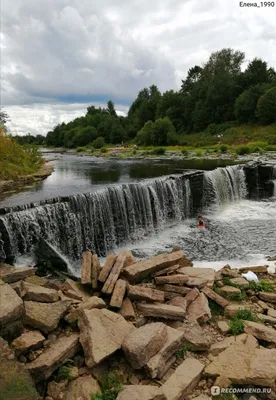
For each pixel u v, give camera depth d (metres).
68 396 3.92
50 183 16.61
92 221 11.85
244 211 17.14
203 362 4.74
